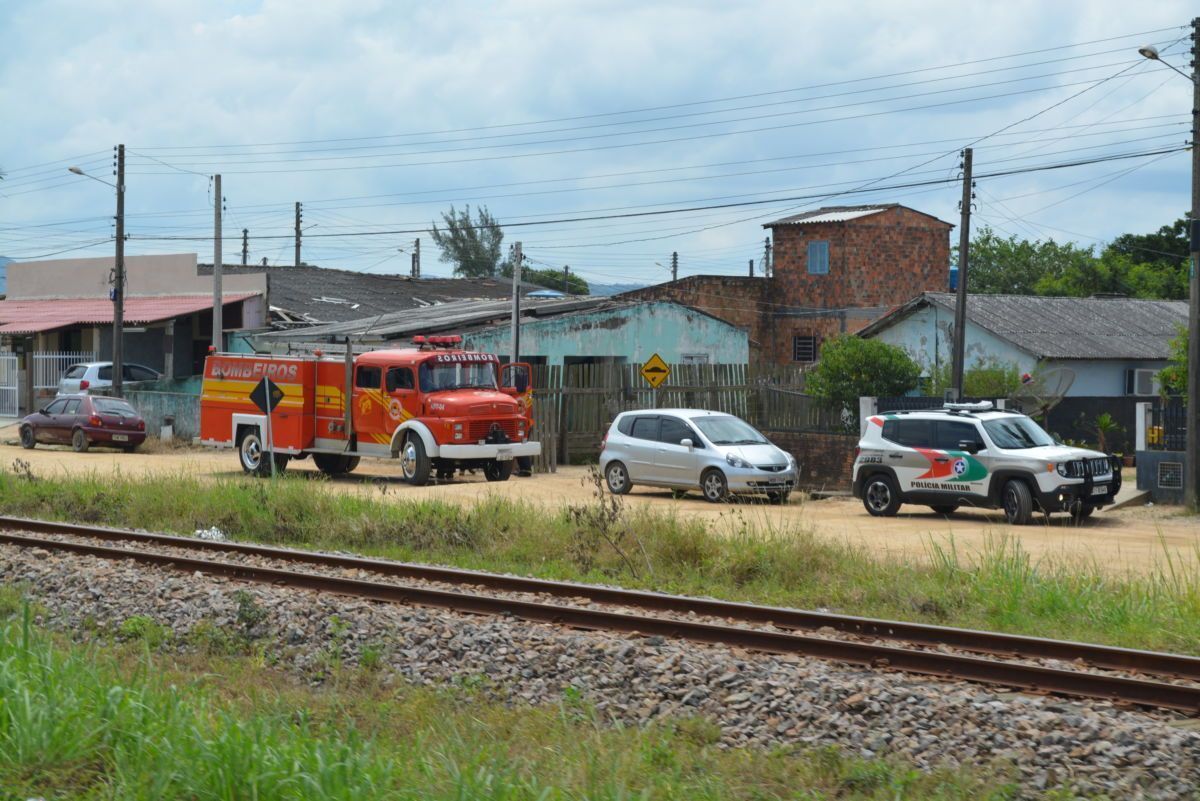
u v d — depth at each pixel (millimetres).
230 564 16203
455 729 9164
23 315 57438
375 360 32125
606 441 30438
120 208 47625
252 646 12484
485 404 31750
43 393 52406
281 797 7020
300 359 33031
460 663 11656
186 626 13219
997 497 24562
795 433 31359
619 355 45844
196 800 7102
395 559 19453
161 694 9078
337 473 34875
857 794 8109
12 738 7852
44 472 32469
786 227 64250
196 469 35062
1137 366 49781
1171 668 11289
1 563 16906
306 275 66188
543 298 54188
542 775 7902
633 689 10711
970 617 14391
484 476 34438
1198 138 27094
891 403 32000
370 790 7102
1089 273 80438
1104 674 11148
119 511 23969
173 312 51750
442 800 7105
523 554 19391
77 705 8344
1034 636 12977
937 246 64438
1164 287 78562
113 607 14094
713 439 28641
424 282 69938
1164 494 27719
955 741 9070
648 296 61250
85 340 56031
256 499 23484
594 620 13094
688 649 11734
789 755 8945
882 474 25875
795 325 64125
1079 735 9000
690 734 9430
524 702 10523
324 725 9055
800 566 17469
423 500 23656
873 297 63156
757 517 24766
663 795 7703
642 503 27531
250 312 53125
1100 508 27156
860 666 11297
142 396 47344
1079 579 15477
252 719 8695
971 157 36000
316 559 17719
